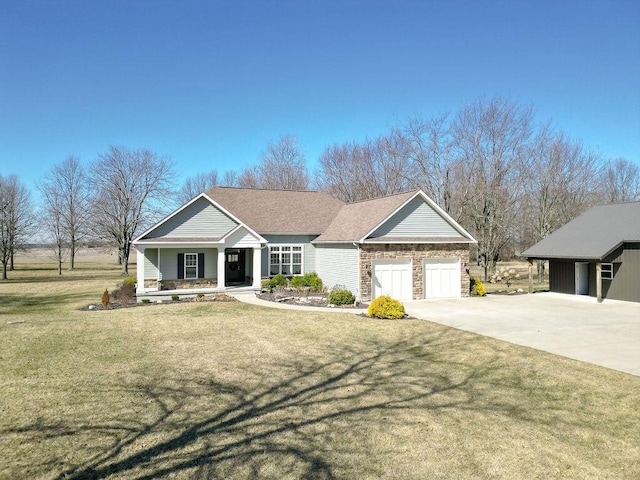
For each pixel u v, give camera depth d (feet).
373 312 54.70
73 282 123.75
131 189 158.40
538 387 28.78
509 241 140.67
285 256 88.28
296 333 45.06
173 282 78.48
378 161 155.43
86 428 21.93
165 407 24.72
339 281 78.13
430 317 55.98
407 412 24.30
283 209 94.84
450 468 18.37
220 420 23.02
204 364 33.40
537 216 124.77
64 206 161.17
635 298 70.38
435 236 77.36
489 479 17.56
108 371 31.37
